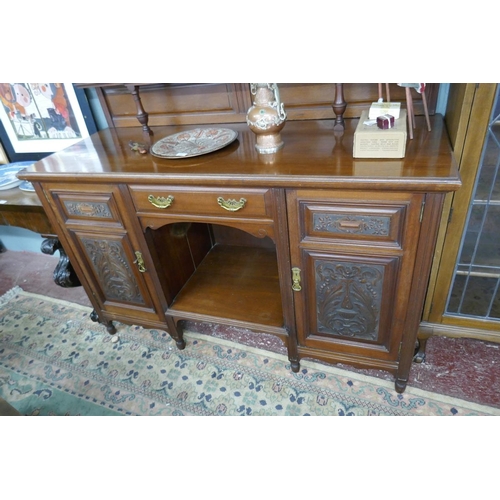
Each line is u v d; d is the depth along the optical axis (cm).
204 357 147
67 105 161
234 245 172
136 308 146
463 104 87
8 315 185
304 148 103
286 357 142
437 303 121
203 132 126
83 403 135
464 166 94
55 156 125
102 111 159
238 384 134
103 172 106
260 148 104
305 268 104
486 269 110
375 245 92
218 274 154
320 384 130
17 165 178
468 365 129
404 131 84
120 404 133
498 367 127
